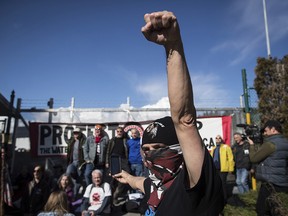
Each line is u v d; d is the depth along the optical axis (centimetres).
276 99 811
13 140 851
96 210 514
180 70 93
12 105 862
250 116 763
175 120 99
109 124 831
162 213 119
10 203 583
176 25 86
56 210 352
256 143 459
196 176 98
